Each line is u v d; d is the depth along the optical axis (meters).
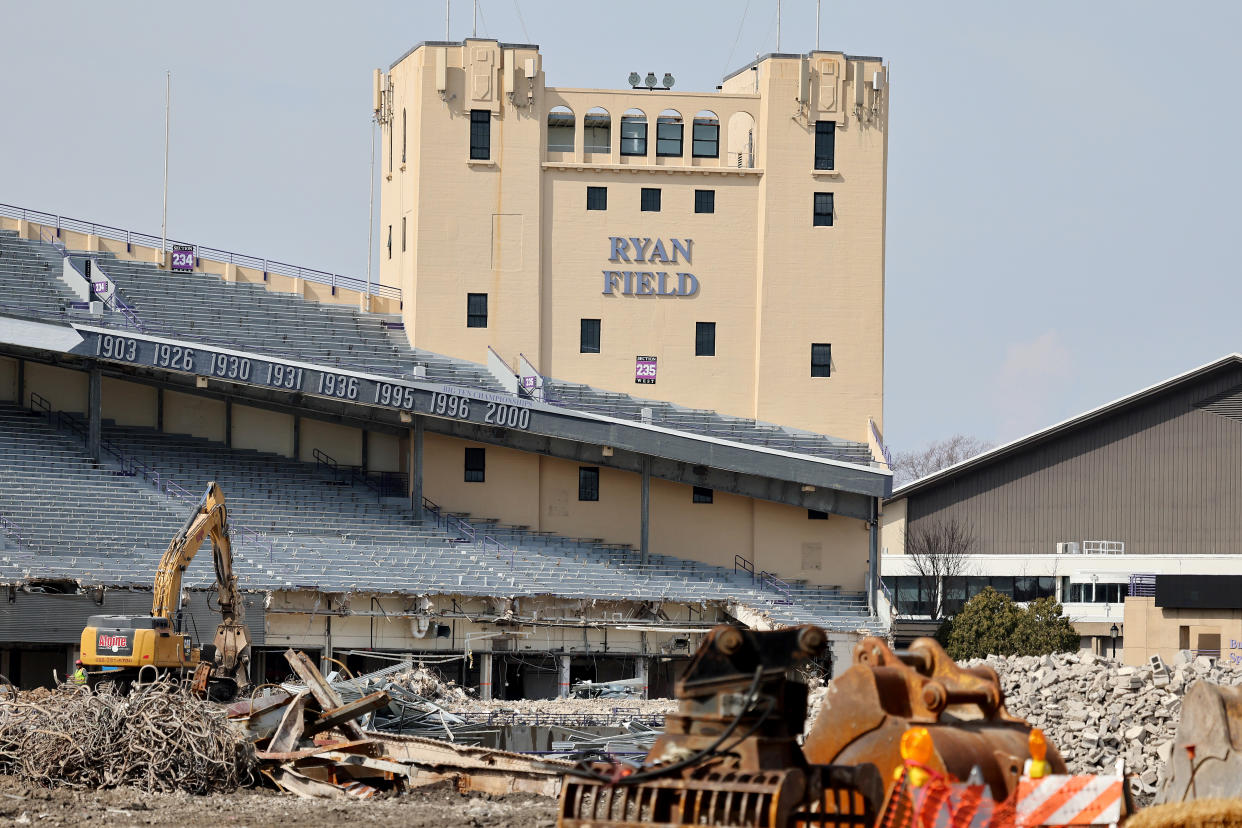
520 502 104.50
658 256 107.25
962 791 21.33
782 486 105.44
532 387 102.06
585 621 94.62
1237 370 137.00
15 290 97.38
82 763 40.28
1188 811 22.05
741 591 101.75
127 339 90.44
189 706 42.41
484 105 105.69
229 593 60.69
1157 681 49.31
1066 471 140.12
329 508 98.38
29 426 95.62
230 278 106.44
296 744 44.47
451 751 45.59
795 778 21.16
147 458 96.75
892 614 102.62
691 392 107.00
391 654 89.38
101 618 57.94
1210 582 98.50
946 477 141.62
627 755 56.03
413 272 105.25
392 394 95.62
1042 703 50.97
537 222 105.69
